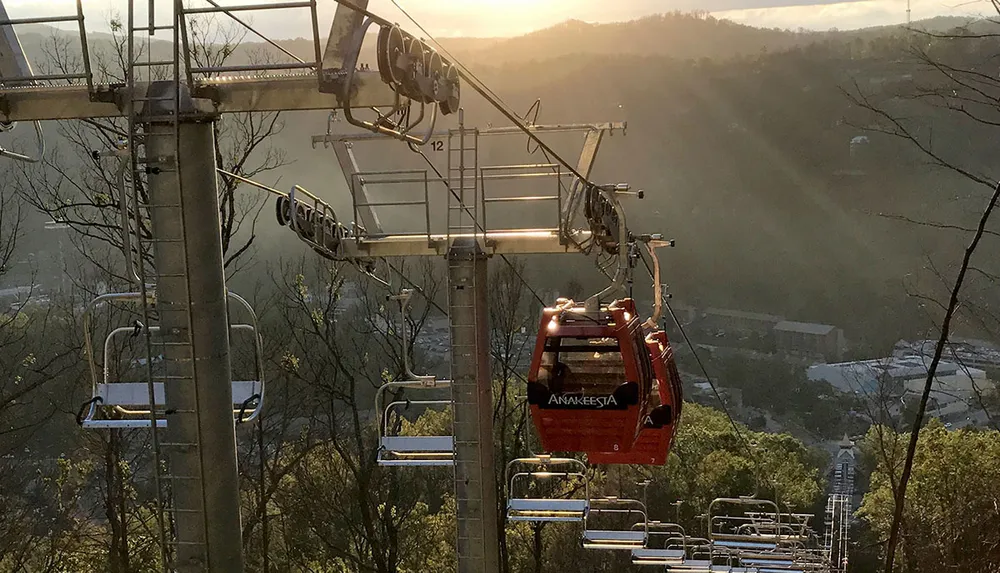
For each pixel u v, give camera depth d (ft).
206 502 19.86
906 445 91.45
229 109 19.84
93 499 91.86
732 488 103.76
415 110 26.40
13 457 81.41
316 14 18.08
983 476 87.56
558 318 35.73
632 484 97.14
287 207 35.70
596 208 37.42
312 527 76.28
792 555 60.49
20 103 20.38
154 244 19.67
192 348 19.51
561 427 34.06
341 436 84.12
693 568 57.21
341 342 90.27
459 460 38.42
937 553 82.38
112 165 58.90
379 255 39.37
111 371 63.26
